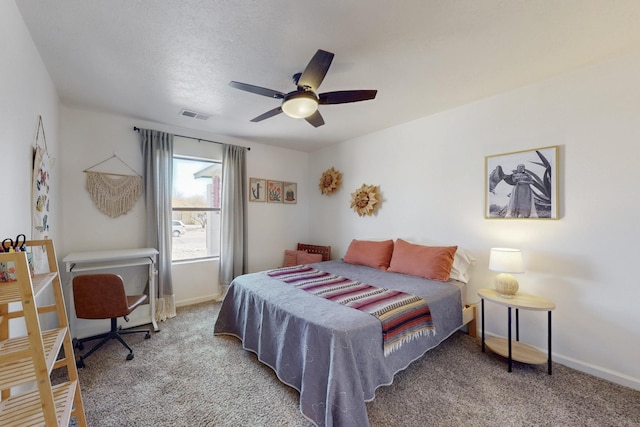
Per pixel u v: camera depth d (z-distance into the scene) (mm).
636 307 1896
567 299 2186
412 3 1433
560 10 1482
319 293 2248
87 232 2902
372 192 3723
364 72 2141
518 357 2127
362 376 1594
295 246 4742
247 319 2387
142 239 3217
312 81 1769
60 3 1425
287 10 1475
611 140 1989
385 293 2240
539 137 2320
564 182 2197
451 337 2689
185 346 2500
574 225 2150
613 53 1904
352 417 1472
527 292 2391
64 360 1325
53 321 2494
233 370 2123
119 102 2719
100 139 2975
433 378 2018
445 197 2996
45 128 2076
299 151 4801
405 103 2766
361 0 1405
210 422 1600
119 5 1441
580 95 2113
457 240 2898
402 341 1866
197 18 1541
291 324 1868
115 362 2221
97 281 2229
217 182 4004
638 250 1890
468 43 1782
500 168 2557
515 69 2115
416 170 3268
